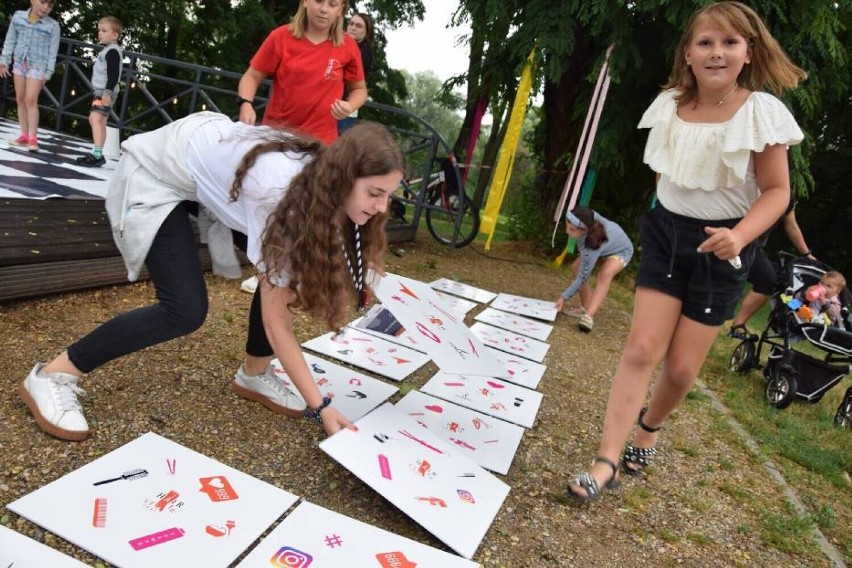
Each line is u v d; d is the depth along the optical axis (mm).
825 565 2291
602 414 3312
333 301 1838
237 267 2219
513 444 2695
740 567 2152
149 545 1625
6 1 12086
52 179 4668
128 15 13812
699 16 2068
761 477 2971
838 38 8602
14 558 1468
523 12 7938
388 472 2066
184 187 1974
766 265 4734
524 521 2148
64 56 8305
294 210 1743
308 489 2064
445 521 1954
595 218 5027
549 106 9188
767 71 2076
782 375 4289
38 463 1878
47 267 2971
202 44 16641
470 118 11141
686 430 3326
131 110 15062
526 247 9266
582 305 5770
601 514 2309
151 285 3590
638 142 8773
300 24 3205
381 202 1763
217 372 2734
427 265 6488
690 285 2215
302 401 2541
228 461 2113
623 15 7090
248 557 1641
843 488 3154
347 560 1707
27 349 2531
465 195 7781
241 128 1948
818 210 18250
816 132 16391
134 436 2125
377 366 3252
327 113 3328
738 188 2092
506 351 4102
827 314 4570
